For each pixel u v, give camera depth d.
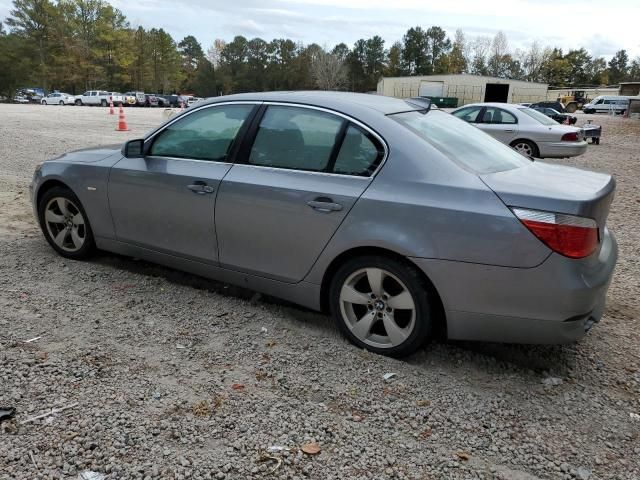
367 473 2.43
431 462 2.52
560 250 2.89
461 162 3.33
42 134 16.75
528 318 3.02
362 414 2.86
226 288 4.52
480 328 3.16
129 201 4.42
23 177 9.18
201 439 2.60
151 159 4.33
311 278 3.64
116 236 4.61
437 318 3.34
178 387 3.03
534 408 3.00
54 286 4.39
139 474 2.36
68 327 3.69
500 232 2.97
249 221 3.79
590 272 3.00
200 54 134.38
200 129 4.15
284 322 3.91
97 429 2.63
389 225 3.24
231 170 3.90
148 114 33.62
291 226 3.61
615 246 3.58
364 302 3.47
